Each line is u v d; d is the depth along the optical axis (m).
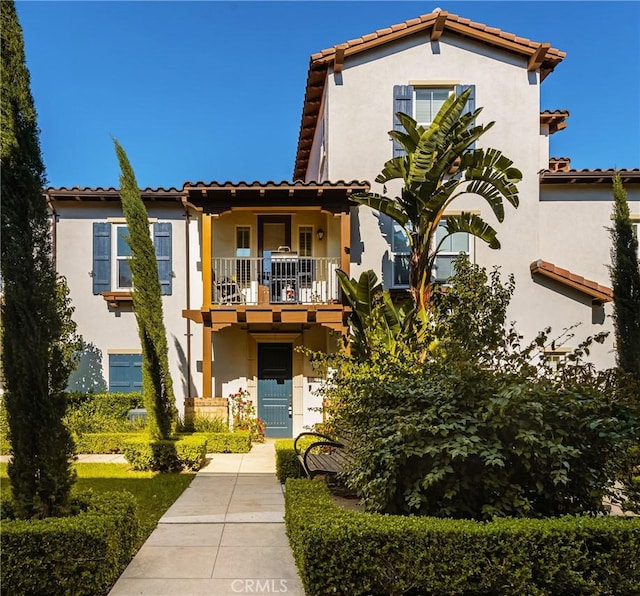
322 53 11.54
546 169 12.38
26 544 3.74
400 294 11.24
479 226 9.82
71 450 4.54
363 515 3.98
